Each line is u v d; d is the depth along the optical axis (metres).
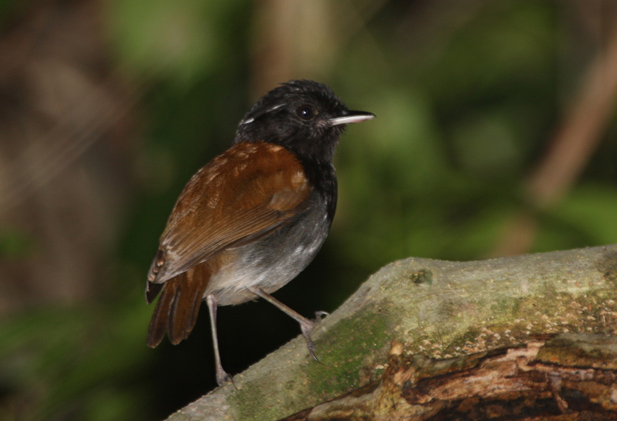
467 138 14.75
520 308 5.89
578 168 12.32
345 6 11.32
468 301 5.92
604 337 5.40
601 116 12.38
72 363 10.02
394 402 5.46
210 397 6.04
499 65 14.49
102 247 13.01
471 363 5.44
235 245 7.77
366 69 12.88
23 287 12.69
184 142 11.48
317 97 9.16
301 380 5.98
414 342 5.90
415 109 12.50
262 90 10.86
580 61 14.56
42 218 12.84
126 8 11.16
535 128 14.89
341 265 12.28
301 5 10.56
